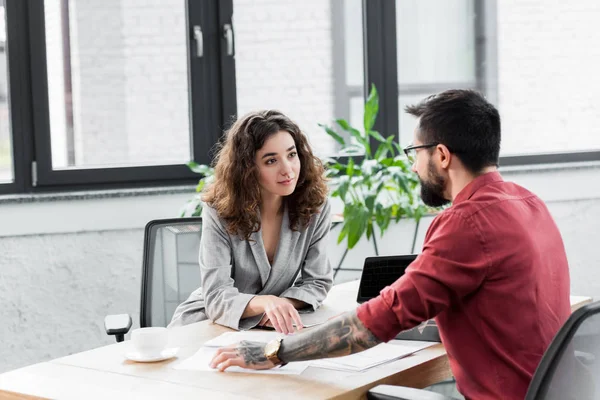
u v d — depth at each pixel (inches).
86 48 144.1
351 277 155.3
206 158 149.9
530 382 58.3
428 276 63.1
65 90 143.4
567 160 167.0
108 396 63.4
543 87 166.6
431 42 162.2
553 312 64.7
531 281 63.2
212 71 149.6
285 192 90.0
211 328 85.9
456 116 65.8
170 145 149.5
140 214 142.0
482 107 66.2
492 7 164.1
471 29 163.6
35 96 140.3
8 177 141.2
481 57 164.6
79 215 138.3
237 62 152.3
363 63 159.5
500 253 62.5
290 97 156.1
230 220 91.2
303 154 93.5
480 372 63.9
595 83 167.8
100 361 73.5
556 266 66.3
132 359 73.4
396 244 155.7
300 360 68.0
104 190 143.8
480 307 63.4
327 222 97.5
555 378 54.8
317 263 96.0
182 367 70.9
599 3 166.2
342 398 63.2
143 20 146.6
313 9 156.3
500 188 65.9
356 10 158.7
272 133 90.0
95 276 140.9
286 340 68.7
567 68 167.0
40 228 136.3
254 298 86.2
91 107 145.2
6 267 135.9
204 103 149.4
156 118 148.5
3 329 136.7
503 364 63.1
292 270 95.1
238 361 69.5
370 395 62.9
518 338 62.7
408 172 141.6
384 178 138.9
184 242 106.1
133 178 145.6
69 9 142.6
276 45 154.5
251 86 153.6
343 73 158.7
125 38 146.0
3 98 140.4
